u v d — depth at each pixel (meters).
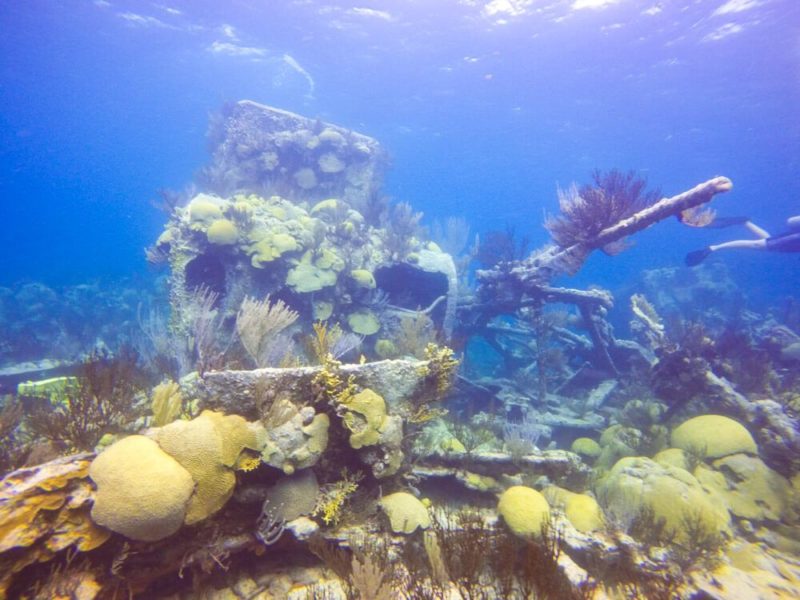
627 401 9.53
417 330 7.91
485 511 4.91
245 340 5.16
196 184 14.21
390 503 4.15
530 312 10.05
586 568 4.18
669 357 7.48
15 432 5.29
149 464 3.03
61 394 6.02
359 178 14.30
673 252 64.69
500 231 12.32
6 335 14.38
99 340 15.23
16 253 47.25
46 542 2.82
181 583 3.58
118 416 4.96
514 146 49.31
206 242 8.87
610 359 10.48
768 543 5.15
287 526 3.62
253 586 3.69
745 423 6.65
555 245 9.23
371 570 3.09
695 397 7.62
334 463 4.14
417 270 10.66
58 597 2.82
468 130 43.22
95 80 40.22
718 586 4.09
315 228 9.83
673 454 6.16
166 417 4.00
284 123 14.35
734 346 9.89
